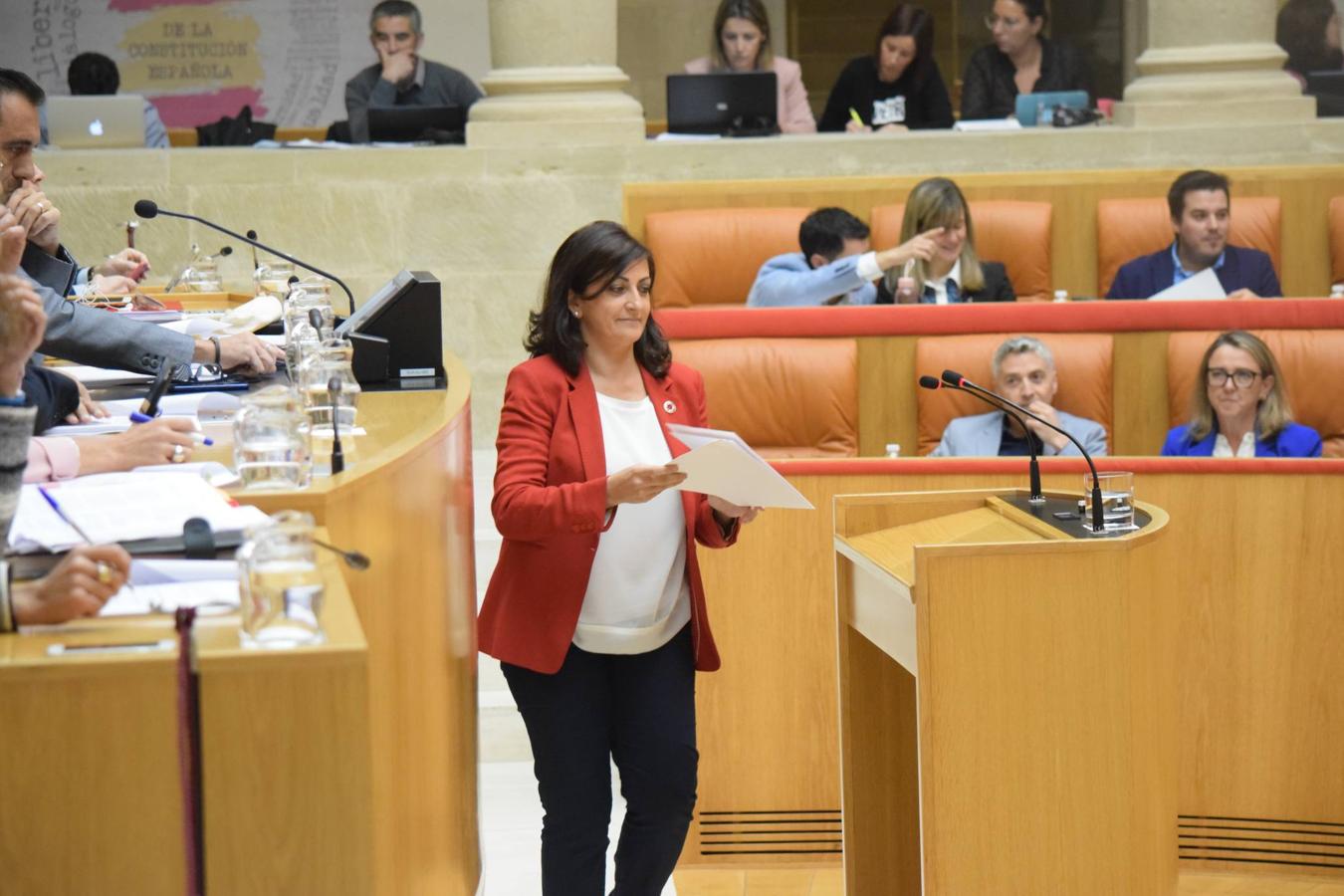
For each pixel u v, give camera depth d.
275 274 19.00
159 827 6.88
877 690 12.17
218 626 7.19
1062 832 10.71
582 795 11.29
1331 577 14.30
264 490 8.75
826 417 18.38
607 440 11.38
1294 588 14.36
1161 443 18.70
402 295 13.47
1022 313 18.52
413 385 13.24
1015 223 25.48
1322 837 14.48
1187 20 29.27
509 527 10.85
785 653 14.60
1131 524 11.09
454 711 11.73
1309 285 26.36
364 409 12.00
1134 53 44.72
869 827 12.23
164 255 28.30
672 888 14.31
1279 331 18.34
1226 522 14.40
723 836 14.77
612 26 29.38
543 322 11.48
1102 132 28.52
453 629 11.71
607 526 11.11
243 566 7.01
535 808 16.00
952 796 10.62
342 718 6.95
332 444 9.59
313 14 41.50
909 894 12.27
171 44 41.41
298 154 28.28
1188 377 18.22
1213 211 23.22
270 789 6.94
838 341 18.53
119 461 9.42
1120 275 24.14
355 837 7.02
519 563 11.23
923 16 31.58
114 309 18.23
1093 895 10.75
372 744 9.20
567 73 28.72
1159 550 11.10
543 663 11.05
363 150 28.39
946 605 10.53
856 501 12.04
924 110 32.00
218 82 41.56
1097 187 26.12
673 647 11.48
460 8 41.44
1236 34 29.19
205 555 7.89
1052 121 29.16
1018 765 10.66
